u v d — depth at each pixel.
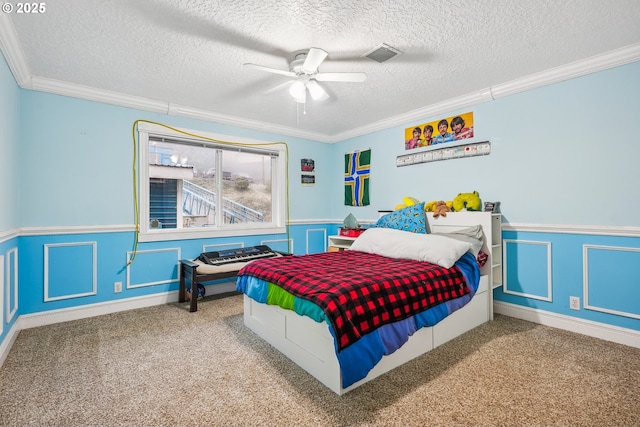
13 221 2.53
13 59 2.30
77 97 3.03
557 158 2.73
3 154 2.21
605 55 2.41
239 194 4.33
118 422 1.50
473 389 1.77
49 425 1.48
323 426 1.47
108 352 2.26
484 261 2.93
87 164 3.09
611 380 1.85
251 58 2.48
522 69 2.70
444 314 2.25
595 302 2.53
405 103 3.55
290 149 4.68
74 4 1.79
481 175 3.25
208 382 1.86
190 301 3.42
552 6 1.84
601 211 2.50
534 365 2.04
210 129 3.91
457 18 1.97
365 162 4.58
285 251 4.64
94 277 3.11
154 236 3.48
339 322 1.65
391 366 1.97
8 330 2.37
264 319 2.49
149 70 2.69
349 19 1.97
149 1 1.78
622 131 2.39
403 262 2.62
